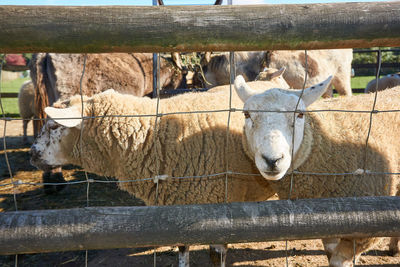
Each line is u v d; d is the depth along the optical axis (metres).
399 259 3.10
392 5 1.17
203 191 2.54
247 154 2.50
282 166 1.94
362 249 2.22
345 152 2.27
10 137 8.81
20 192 4.77
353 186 2.22
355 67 11.94
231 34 1.16
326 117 2.44
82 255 3.34
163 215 1.29
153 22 1.12
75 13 1.10
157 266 3.15
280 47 1.22
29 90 7.64
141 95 6.04
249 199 2.82
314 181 2.33
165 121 2.64
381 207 1.34
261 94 2.24
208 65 6.84
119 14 1.11
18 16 1.08
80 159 2.91
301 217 1.32
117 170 2.79
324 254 3.25
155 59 5.78
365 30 1.18
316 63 6.72
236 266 3.08
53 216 1.25
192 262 3.20
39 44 1.12
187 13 1.14
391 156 2.26
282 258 3.20
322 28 1.17
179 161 2.55
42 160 2.92
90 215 1.26
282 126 2.04
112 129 2.64
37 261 3.24
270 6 1.17
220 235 1.30
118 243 1.28
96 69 5.55
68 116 2.53
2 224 1.22
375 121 2.37
